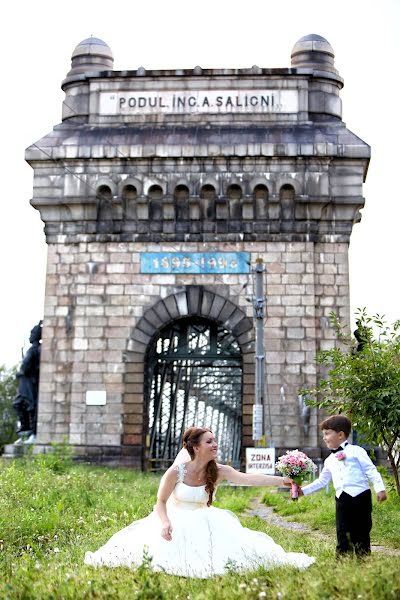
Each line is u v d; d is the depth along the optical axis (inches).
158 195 1824.6
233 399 3075.8
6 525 807.7
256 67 1849.2
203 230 1809.8
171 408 2190.0
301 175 1796.3
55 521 855.1
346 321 1774.1
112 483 1395.2
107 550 573.6
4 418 3956.7
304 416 1734.7
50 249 1836.9
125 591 461.1
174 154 1800.0
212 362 2235.5
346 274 1790.1
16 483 1147.9
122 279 1811.0
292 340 1766.7
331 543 762.2
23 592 469.1
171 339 1923.0
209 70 1850.4
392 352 1084.5
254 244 1801.2
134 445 1768.0
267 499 1379.2
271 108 1843.0
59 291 1824.6
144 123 1855.3
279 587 457.4
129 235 1819.6
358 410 1073.5
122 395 1780.3
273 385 1754.4
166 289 1803.6
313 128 1822.1
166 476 566.9
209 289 1795.0
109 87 1871.3
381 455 1665.8
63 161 1829.5
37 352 1871.3
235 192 1811.0
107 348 1795.0
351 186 1796.3
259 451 1413.6
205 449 567.8
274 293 1782.7
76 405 1781.5
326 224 1803.6
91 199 1817.2
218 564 552.1
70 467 1617.9
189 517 565.3
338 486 583.5
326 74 1856.5
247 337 1780.3
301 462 585.6
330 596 429.4
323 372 1759.4
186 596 466.3
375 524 902.4
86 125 1865.2
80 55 1921.8
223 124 1840.6
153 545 561.9
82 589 467.2
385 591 430.6
